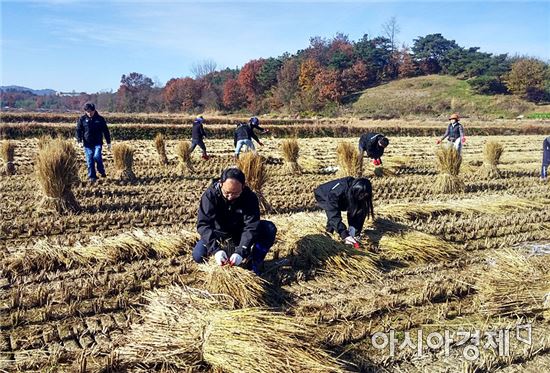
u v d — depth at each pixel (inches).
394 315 209.0
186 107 3110.2
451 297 227.8
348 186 255.4
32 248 256.5
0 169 541.6
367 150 562.3
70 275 236.4
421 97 2839.6
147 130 1269.7
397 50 3469.5
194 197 427.2
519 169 650.2
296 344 166.4
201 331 173.0
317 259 252.7
